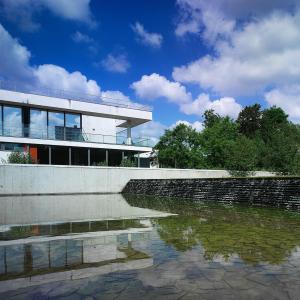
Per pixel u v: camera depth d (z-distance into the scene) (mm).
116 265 4965
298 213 11945
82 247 6258
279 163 27953
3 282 4238
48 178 24062
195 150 39438
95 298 3674
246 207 14430
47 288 4008
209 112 64188
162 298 3646
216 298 3629
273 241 6684
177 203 17109
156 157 41188
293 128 33688
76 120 30625
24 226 9125
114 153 32375
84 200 19312
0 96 26219
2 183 22562
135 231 8125
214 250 5895
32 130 26797
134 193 25797
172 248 6102
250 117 59656
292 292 3785
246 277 4328
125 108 31891
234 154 31125
